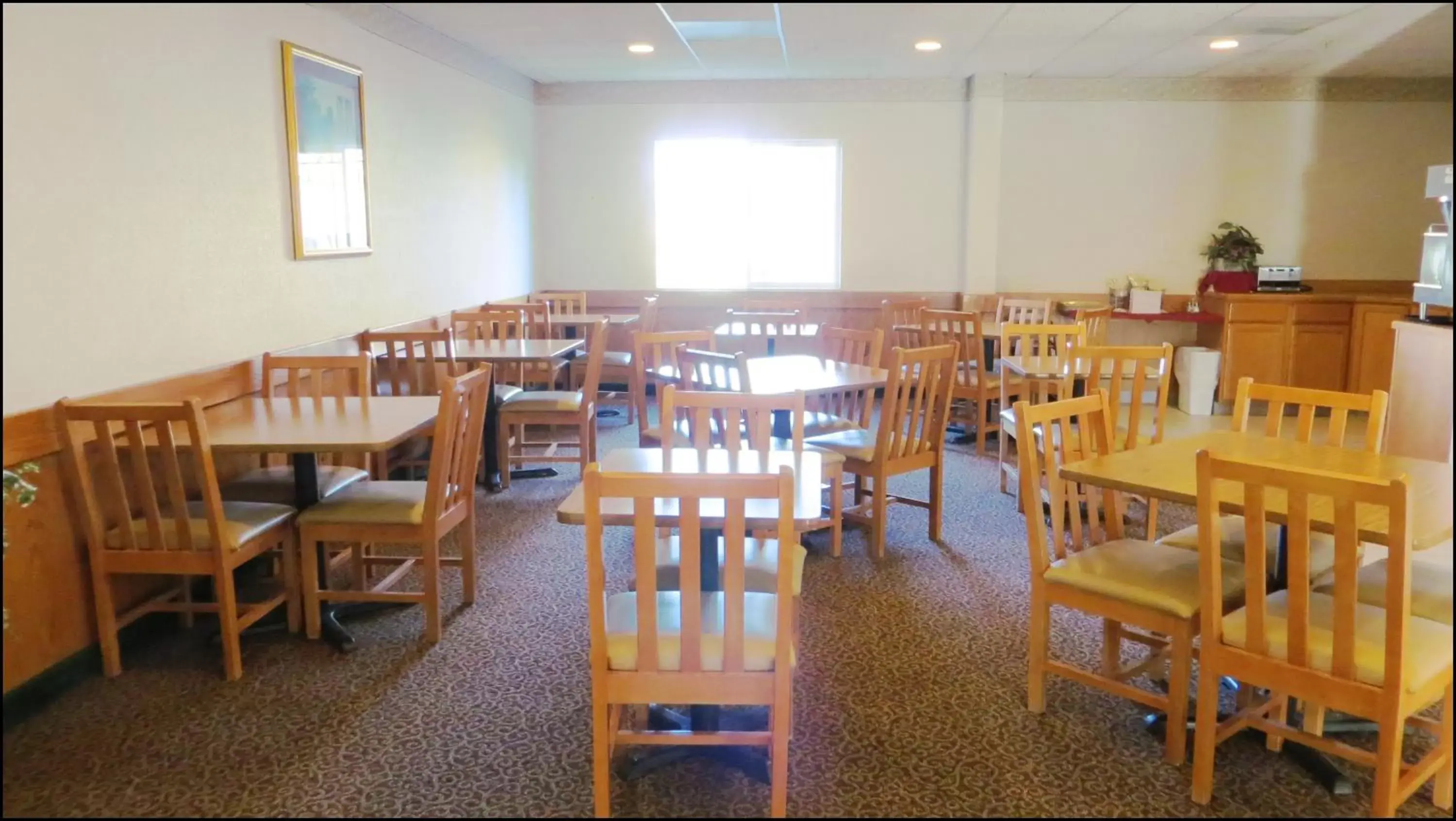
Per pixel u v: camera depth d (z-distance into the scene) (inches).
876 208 294.7
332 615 125.1
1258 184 285.1
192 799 88.3
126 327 121.5
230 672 111.4
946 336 227.3
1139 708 105.2
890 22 204.2
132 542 109.5
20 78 103.7
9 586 101.0
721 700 81.2
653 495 75.9
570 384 264.8
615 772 92.3
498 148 263.6
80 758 94.7
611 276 302.5
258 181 152.0
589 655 115.2
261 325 153.6
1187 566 98.7
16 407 103.2
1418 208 282.0
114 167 118.8
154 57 126.2
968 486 197.8
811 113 290.5
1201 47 232.5
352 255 183.8
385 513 120.5
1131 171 287.7
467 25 206.1
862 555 155.1
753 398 112.9
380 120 194.5
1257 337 270.7
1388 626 74.9
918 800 88.5
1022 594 138.3
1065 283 295.0
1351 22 203.0
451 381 118.4
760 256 304.7
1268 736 95.7
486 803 88.0
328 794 89.1
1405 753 97.5
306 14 165.3
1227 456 106.7
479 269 252.1
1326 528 80.6
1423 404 180.1
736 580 78.6
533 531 167.6
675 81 289.3
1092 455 112.4
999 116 282.2
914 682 111.4
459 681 111.7
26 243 104.7
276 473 139.4
